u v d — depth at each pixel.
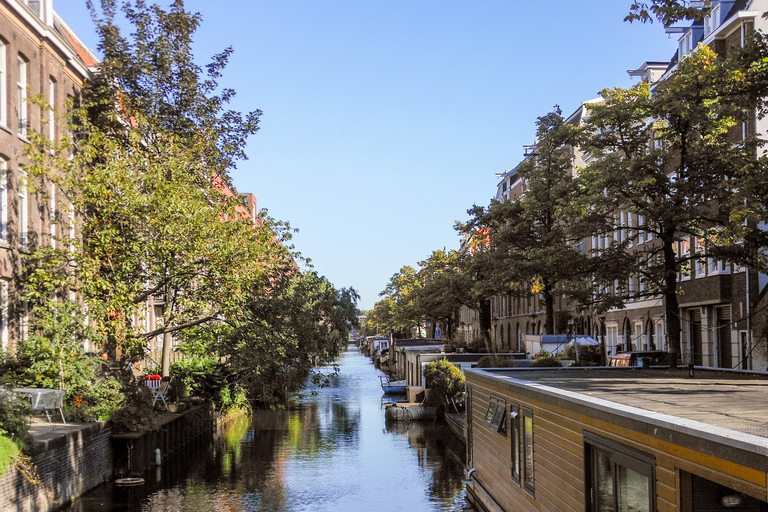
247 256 25.06
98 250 23.72
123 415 23.03
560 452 11.88
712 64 21.38
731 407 9.52
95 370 23.28
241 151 32.34
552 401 12.04
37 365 20.91
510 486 15.82
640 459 8.45
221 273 24.94
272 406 47.00
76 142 27.12
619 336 45.16
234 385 38.59
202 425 33.19
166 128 29.38
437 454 29.77
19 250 23.19
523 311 70.94
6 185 22.80
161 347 41.84
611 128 25.27
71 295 27.02
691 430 7.12
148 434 25.34
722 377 17.09
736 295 30.91
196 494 21.91
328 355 35.06
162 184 23.80
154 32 31.02
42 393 19.39
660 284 23.03
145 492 21.91
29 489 16.39
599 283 26.69
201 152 28.45
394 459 28.48
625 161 22.73
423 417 41.34
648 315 38.97
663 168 23.16
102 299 24.33
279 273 31.02
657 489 8.01
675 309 22.86
